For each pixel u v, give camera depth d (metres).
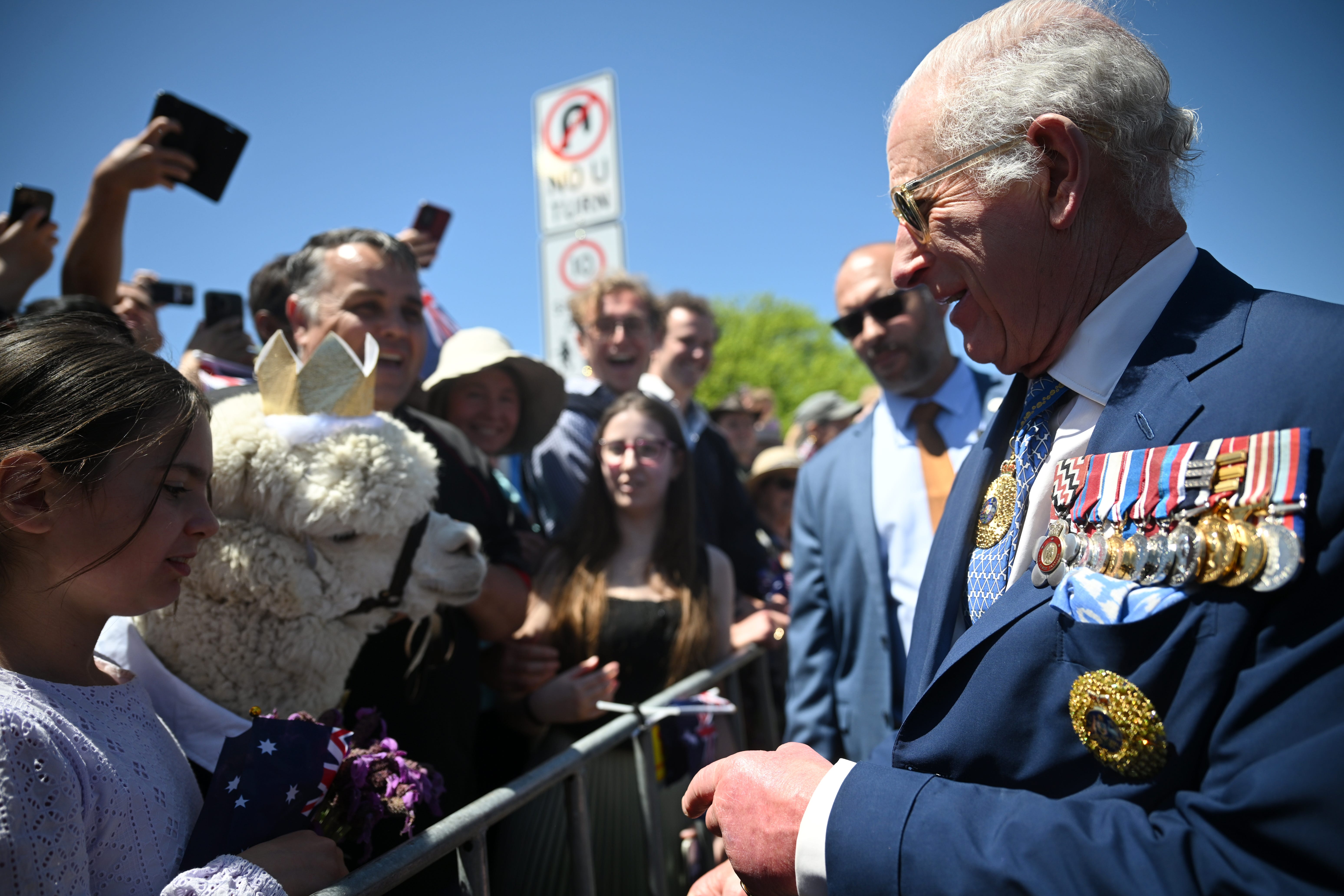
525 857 2.42
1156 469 1.12
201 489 1.30
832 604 3.11
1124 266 1.31
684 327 5.20
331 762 1.34
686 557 3.11
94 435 1.15
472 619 2.41
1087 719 1.10
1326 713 0.91
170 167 2.90
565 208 5.13
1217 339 1.19
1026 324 1.35
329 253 2.47
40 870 0.97
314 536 1.64
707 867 2.91
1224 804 0.94
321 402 1.73
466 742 2.29
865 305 3.12
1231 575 1.01
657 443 3.11
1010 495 1.46
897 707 2.91
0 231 3.03
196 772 1.52
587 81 5.11
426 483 1.77
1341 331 1.07
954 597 1.50
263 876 1.14
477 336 3.49
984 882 1.02
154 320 3.49
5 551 1.14
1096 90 1.24
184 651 1.60
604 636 2.94
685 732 2.78
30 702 1.05
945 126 1.33
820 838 1.15
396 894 1.60
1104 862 0.97
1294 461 0.99
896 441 3.12
